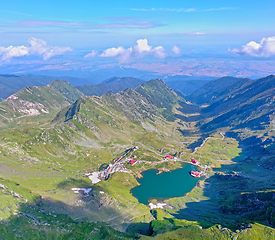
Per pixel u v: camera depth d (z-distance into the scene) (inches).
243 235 7765.8
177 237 7755.9
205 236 7770.7
